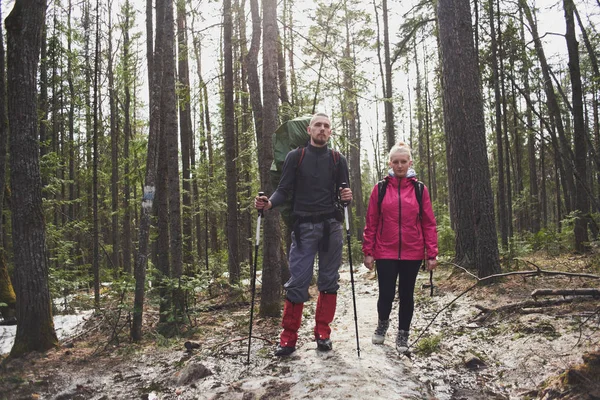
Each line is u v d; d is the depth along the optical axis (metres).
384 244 4.04
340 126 11.30
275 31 6.37
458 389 3.27
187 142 11.99
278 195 3.81
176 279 5.62
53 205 12.02
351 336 4.57
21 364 4.18
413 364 3.76
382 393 3.00
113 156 15.40
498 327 4.47
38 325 4.66
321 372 3.42
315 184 3.82
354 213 25.05
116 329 5.31
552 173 30.02
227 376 3.62
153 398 3.34
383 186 4.09
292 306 3.93
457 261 8.48
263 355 4.08
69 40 11.94
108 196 19.22
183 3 7.95
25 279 4.64
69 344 4.87
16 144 4.63
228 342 4.56
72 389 3.55
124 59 10.96
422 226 4.06
